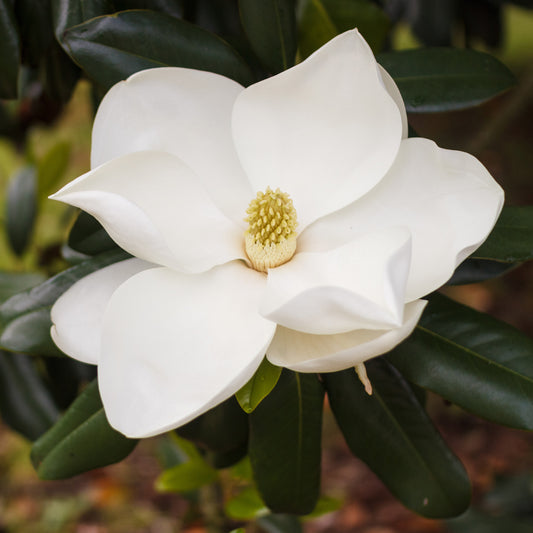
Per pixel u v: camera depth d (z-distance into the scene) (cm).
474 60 104
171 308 94
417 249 95
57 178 126
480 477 212
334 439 227
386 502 212
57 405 114
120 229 92
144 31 100
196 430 102
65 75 109
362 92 95
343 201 97
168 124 96
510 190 282
